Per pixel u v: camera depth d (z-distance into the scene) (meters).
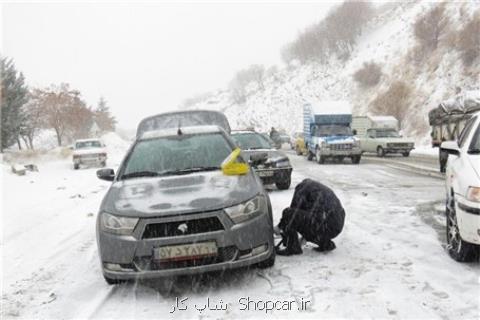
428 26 57.72
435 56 53.56
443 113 17.03
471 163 5.41
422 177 14.32
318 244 6.15
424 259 5.63
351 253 6.03
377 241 6.56
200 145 6.50
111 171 6.68
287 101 91.50
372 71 69.81
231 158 5.93
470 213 4.97
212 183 5.43
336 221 6.03
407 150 26.33
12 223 9.74
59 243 7.95
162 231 4.82
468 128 6.44
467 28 48.62
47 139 53.41
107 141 49.12
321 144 21.66
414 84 51.78
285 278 5.23
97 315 4.66
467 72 46.59
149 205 5.00
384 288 4.73
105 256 4.96
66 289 5.55
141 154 6.46
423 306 4.26
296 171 18.22
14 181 17.30
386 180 13.87
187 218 4.81
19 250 7.60
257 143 13.53
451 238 5.72
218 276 5.50
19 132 32.69
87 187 16.19
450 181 5.95
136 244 4.80
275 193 12.01
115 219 4.97
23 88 33.19
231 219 4.89
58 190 15.34
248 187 5.35
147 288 5.34
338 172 17.12
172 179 5.71
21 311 4.95
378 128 28.02
